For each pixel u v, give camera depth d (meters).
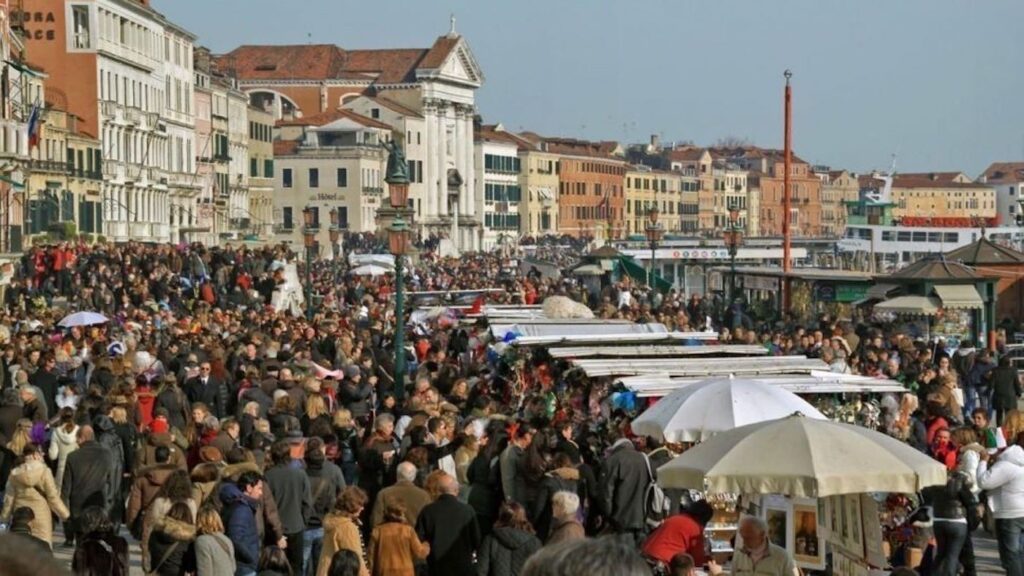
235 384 49.94
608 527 31.38
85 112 175.00
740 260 177.62
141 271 107.12
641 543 29.86
